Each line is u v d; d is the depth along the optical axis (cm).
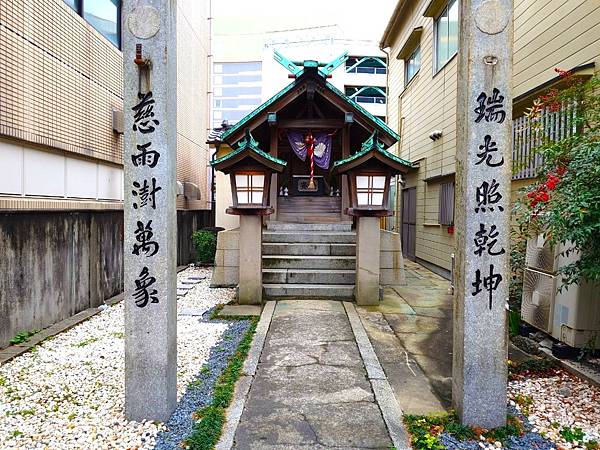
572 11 596
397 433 346
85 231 717
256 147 765
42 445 321
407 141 1541
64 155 741
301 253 927
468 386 352
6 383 431
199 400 394
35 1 629
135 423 354
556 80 597
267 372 467
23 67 602
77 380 439
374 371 468
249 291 772
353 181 757
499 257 352
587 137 439
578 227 390
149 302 359
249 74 3159
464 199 354
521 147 705
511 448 326
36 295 582
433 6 1155
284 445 329
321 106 1177
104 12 892
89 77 806
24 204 625
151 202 359
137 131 358
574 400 405
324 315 695
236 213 770
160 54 354
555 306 520
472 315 353
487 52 346
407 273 1173
